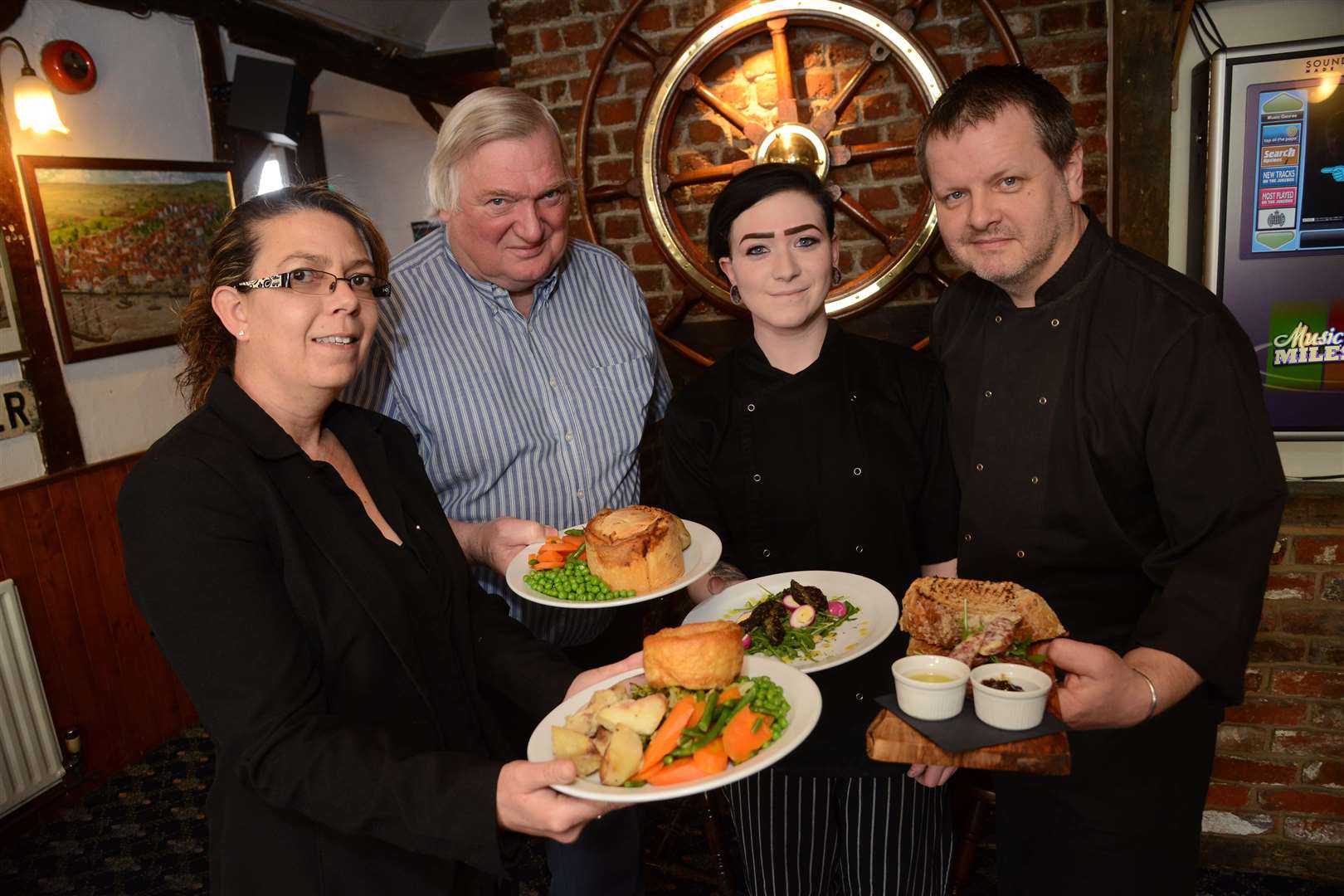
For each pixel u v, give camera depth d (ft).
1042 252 4.88
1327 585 7.52
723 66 11.18
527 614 6.24
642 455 11.98
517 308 6.28
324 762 3.56
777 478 5.86
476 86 20.95
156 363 12.92
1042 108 4.65
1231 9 7.48
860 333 11.15
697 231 11.68
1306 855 8.00
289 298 3.96
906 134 10.77
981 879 8.11
